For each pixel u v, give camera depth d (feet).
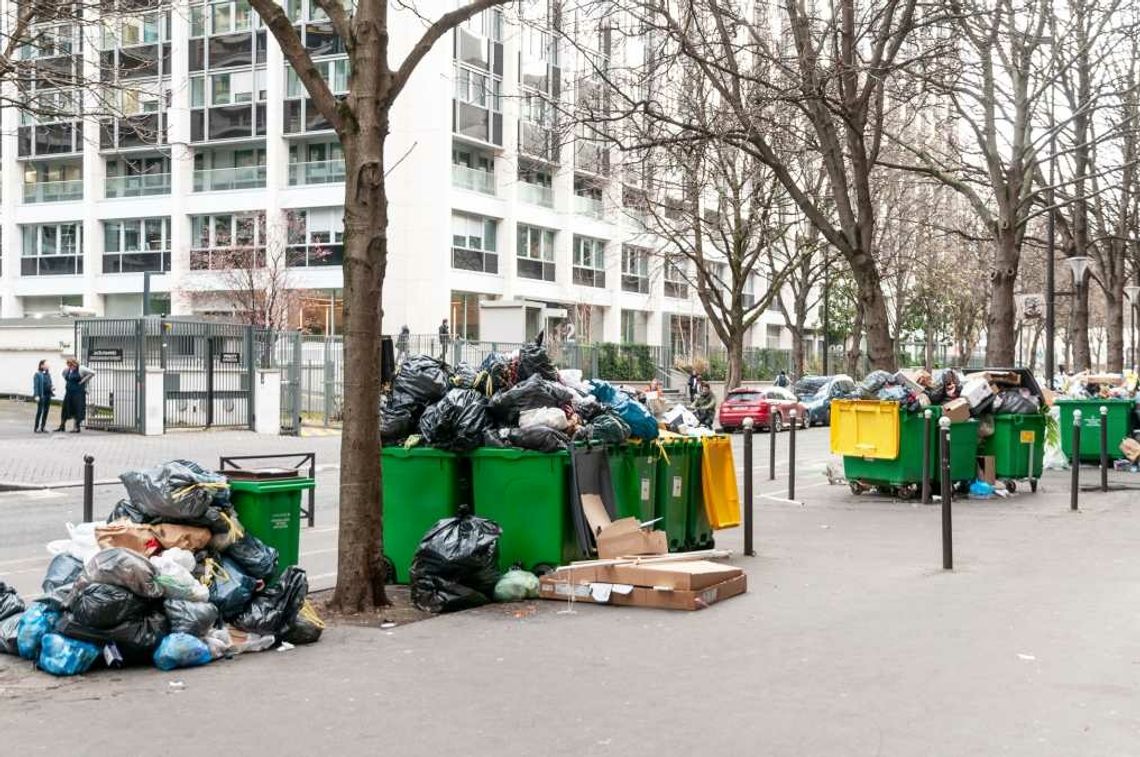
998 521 46.14
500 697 20.36
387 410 32.63
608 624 26.71
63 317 127.34
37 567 36.37
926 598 29.84
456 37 149.28
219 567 24.13
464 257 154.40
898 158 114.01
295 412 96.02
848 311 221.46
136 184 166.20
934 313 212.64
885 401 53.01
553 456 30.73
